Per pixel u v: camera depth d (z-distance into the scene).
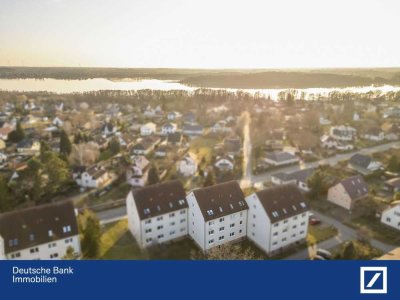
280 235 42.75
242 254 40.78
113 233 47.19
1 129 107.38
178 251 43.03
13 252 35.53
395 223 48.84
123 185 66.19
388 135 109.75
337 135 108.56
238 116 137.62
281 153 83.75
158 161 82.44
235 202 45.00
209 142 106.44
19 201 56.19
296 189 46.41
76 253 39.19
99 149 87.00
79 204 57.50
